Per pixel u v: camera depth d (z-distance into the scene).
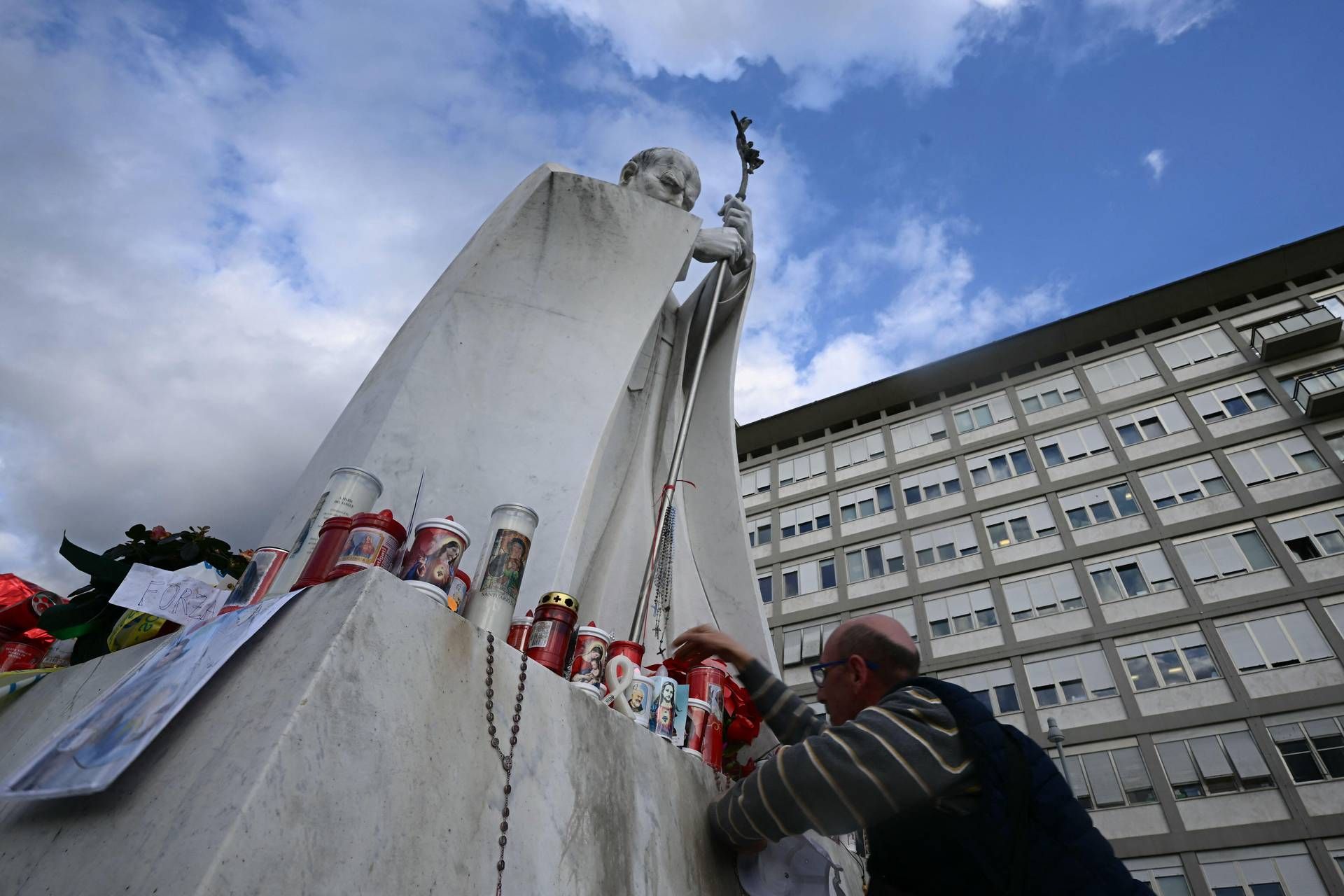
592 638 1.65
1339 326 18.53
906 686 1.34
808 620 21.27
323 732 0.94
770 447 25.97
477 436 2.66
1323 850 13.39
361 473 1.59
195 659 1.17
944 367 23.75
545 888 1.15
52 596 2.37
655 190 3.85
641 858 1.39
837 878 1.96
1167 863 14.41
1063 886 1.07
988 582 19.48
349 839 0.91
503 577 1.55
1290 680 15.20
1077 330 22.50
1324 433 17.80
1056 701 17.05
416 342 2.92
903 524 21.73
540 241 3.19
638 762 1.53
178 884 0.78
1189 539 17.83
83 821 0.96
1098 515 19.27
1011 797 1.13
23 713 1.72
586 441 2.73
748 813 1.44
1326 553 16.31
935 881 1.20
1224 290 21.22
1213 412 19.45
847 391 24.94
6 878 0.97
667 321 4.02
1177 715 15.75
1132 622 17.25
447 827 1.04
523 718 1.27
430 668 1.14
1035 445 21.28
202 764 0.93
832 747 1.26
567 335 2.99
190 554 2.32
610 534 3.26
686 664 2.13
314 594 1.15
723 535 3.58
